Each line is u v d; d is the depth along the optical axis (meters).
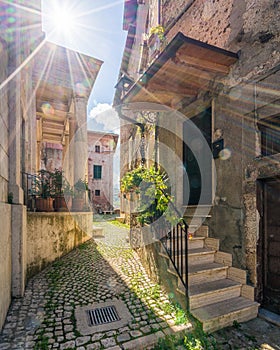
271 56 2.70
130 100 4.42
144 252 4.18
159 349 2.11
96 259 4.68
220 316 2.42
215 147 3.58
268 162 2.72
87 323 2.47
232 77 3.25
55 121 10.37
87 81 7.14
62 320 2.53
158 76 3.49
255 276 2.83
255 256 2.84
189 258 3.24
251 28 2.97
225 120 3.40
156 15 6.06
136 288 3.37
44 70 6.62
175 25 5.05
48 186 5.16
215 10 3.70
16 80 3.36
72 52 6.54
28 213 3.74
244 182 3.03
